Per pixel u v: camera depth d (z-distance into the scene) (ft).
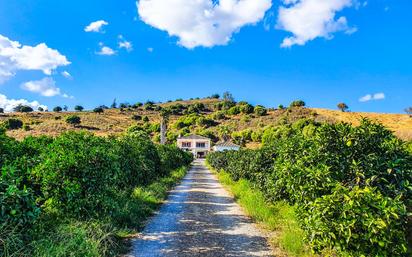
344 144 20.98
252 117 348.38
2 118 280.31
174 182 68.74
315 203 17.02
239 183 58.49
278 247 24.43
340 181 19.98
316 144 22.18
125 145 48.08
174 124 355.97
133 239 25.84
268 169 40.83
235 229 29.55
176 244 24.88
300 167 21.53
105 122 312.91
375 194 16.31
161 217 33.96
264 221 32.19
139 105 464.65
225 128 314.76
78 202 24.79
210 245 24.79
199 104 448.24
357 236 15.71
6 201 16.65
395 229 15.60
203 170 126.21
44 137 38.34
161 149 87.04
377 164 19.62
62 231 20.67
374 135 20.66
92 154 27.12
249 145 264.72
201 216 34.94
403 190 18.62
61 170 24.43
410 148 22.36
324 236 16.69
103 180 28.07
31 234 18.84
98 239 21.91
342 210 16.26
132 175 46.62
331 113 315.78
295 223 27.27
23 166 23.95
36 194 24.20
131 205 33.55
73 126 265.34
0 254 16.20
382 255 15.72
